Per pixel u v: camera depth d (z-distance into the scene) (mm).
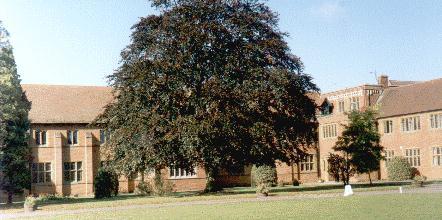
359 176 60375
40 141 54500
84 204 34312
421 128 55188
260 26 40688
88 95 59938
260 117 38594
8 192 40688
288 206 26719
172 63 38125
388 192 34594
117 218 23891
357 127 45625
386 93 63344
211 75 39219
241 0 41344
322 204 27078
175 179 57719
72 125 55969
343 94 64562
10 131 39375
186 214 24453
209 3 39344
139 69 38594
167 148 37938
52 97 57781
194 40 38375
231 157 39531
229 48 39344
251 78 38344
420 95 57094
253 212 24109
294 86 40062
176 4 41188
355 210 22906
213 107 36531
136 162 38469
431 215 19562
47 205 35938
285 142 40688
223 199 34500
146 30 40594
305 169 65312
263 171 54906
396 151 58719
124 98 39500
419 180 39375
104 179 46750
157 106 38156
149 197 42469
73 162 55531
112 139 40312
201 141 36219
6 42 39250
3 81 38344
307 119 42031
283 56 41281
